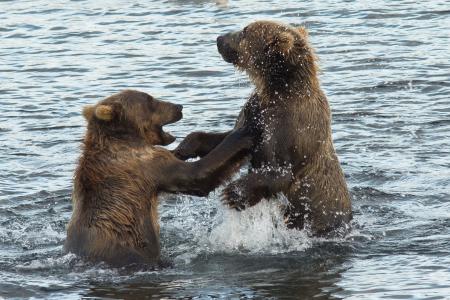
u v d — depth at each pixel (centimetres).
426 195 1705
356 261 1410
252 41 1505
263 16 2934
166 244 1515
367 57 2528
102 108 1392
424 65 2447
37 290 1295
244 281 1334
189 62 2558
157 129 1469
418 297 1234
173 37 2794
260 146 1463
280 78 1469
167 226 1603
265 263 1418
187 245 1510
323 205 1512
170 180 1418
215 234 1533
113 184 1395
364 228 1559
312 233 1517
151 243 1412
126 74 2497
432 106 2180
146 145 1432
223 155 1426
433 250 1443
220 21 2920
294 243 1498
